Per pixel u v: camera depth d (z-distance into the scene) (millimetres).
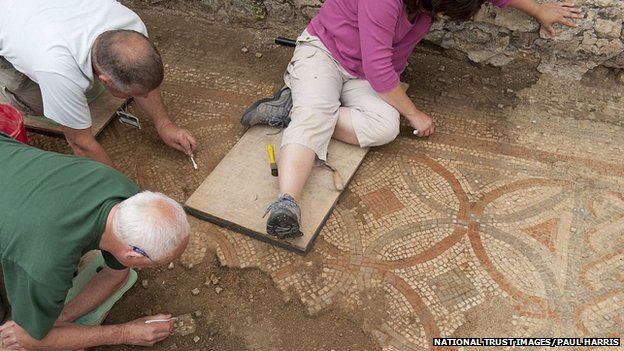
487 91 2539
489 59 2609
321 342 1806
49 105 1868
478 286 1901
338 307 1872
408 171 2238
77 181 1474
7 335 1614
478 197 2143
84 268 1901
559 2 2328
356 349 1787
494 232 2037
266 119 2277
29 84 2143
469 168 2240
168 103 2543
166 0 2943
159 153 2338
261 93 2576
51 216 1382
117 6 1948
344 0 2113
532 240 2010
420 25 2117
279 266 1974
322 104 2111
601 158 2256
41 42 1785
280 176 2016
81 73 1819
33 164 1494
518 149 2303
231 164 2213
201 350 1804
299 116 2082
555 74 2561
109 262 1670
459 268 1945
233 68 2697
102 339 1697
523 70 2602
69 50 1776
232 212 2062
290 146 2033
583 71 2520
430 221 2076
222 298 1917
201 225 2090
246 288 1935
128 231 1391
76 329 1666
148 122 2455
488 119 2422
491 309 1847
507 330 1802
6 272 1415
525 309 1844
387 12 1918
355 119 2180
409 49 2246
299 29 2828
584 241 2002
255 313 1877
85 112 1915
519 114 2436
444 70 2645
